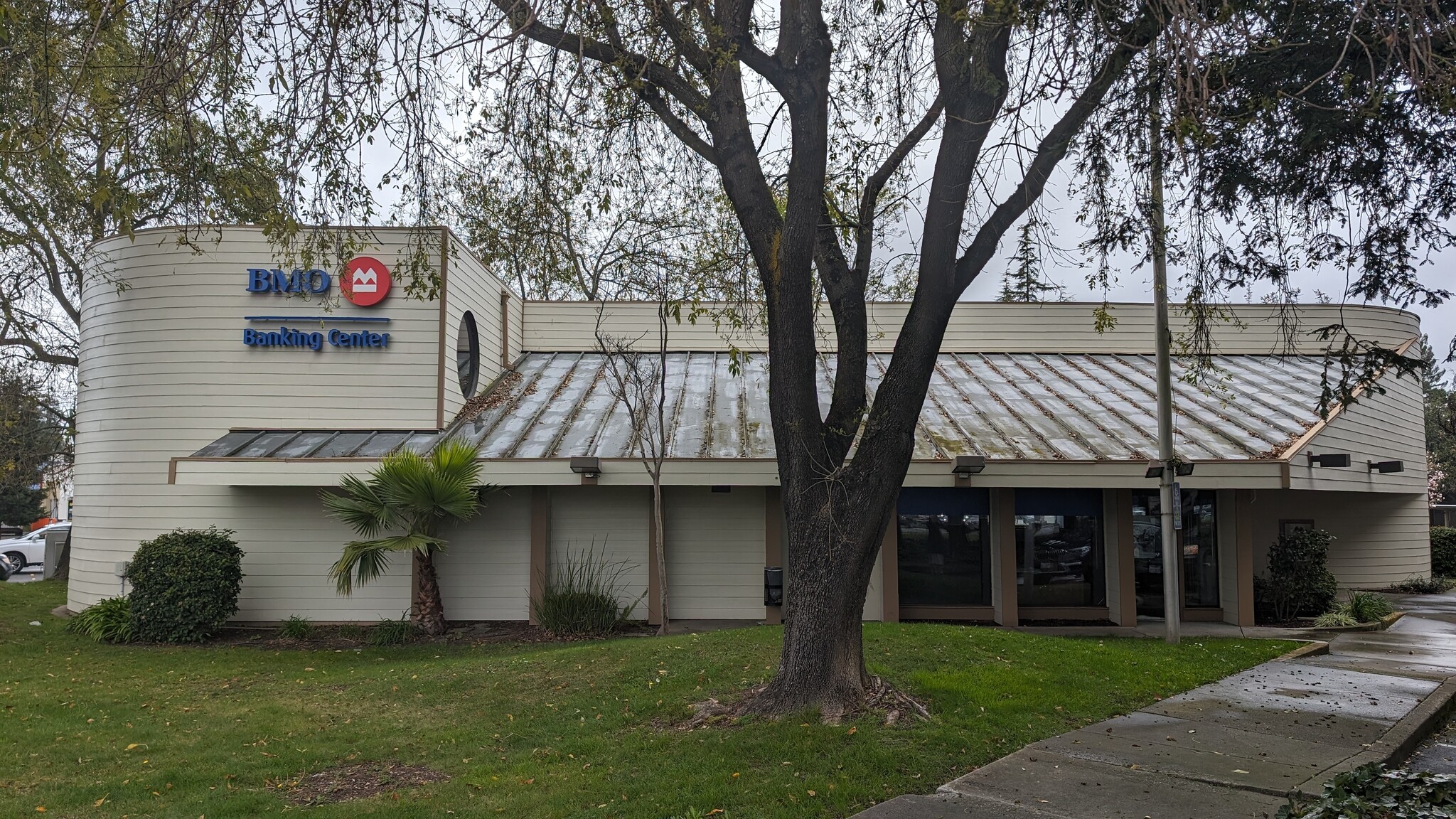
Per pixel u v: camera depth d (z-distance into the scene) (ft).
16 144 25.84
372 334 52.90
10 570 100.32
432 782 21.59
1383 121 25.54
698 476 47.73
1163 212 33.58
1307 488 49.70
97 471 53.47
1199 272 28.89
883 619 51.47
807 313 26.02
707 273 41.06
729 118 27.17
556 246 37.01
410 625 48.49
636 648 36.47
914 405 25.80
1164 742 23.90
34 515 159.53
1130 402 58.90
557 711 27.61
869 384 62.13
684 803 19.02
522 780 21.12
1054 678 30.63
